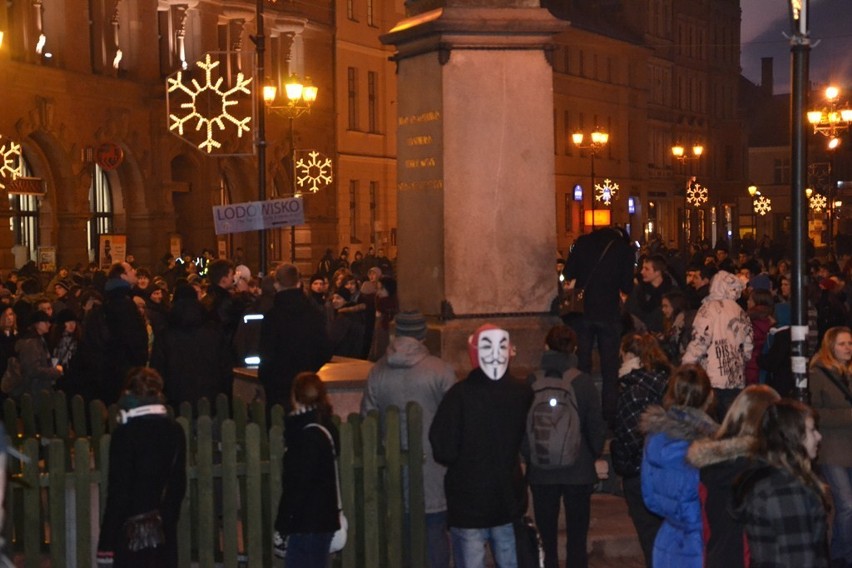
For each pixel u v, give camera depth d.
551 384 9.66
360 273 37.69
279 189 49.31
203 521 9.76
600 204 77.06
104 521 8.58
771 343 14.43
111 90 38.66
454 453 8.81
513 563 8.99
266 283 16.47
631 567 10.84
